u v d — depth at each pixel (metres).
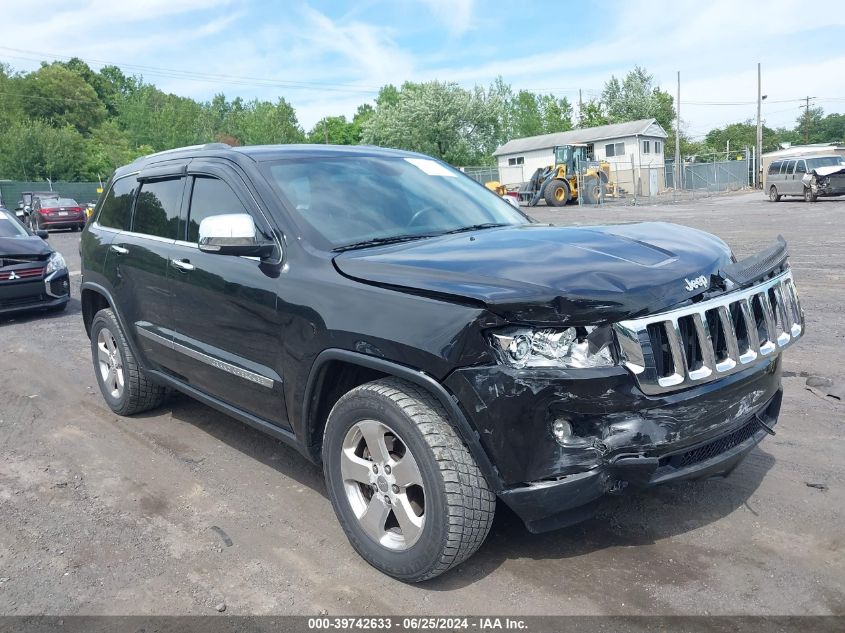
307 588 3.06
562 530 3.41
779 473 3.88
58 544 3.52
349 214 3.75
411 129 60.38
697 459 2.95
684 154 78.94
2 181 47.97
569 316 2.65
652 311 2.77
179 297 4.22
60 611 2.96
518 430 2.66
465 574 3.09
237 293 3.69
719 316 2.96
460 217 4.08
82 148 62.09
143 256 4.58
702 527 3.37
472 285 2.76
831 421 4.58
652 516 3.49
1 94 82.12
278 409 3.59
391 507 3.03
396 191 4.10
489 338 2.67
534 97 86.38
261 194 3.75
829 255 11.56
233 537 3.53
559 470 2.70
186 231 4.28
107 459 4.57
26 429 5.21
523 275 2.80
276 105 96.62
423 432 2.80
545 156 54.97
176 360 4.42
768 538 3.25
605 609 2.80
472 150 62.16
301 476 4.21
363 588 3.04
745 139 91.94
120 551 3.43
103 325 5.28
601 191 35.97
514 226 4.05
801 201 28.05
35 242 9.90
